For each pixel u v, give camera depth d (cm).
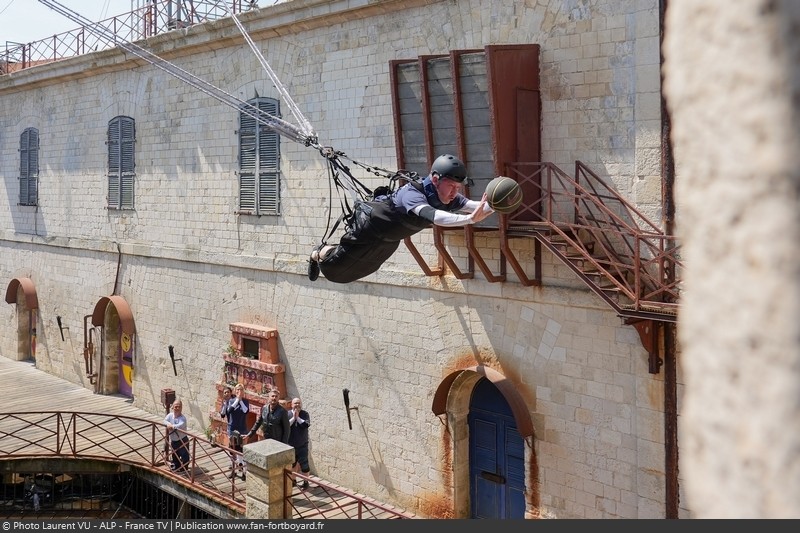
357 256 714
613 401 1069
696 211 87
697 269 87
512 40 1159
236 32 1605
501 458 1262
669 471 1007
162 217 1888
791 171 78
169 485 1450
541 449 1152
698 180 87
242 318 1678
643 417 1033
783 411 77
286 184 1565
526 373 1171
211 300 1758
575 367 1109
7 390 2161
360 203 705
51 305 2344
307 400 1532
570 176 1098
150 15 1892
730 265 82
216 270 1744
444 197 650
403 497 1361
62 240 2258
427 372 1318
